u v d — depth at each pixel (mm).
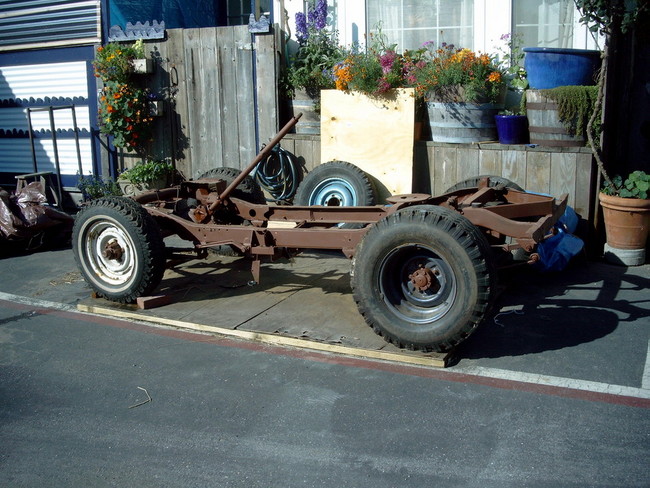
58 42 9297
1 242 7348
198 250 5719
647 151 6941
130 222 5332
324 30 7871
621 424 3561
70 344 4902
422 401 3877
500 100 7078
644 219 6176
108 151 9273
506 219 4562
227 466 3340
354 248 4883
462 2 7469
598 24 6270
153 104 8492
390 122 7156
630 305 5297
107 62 8344
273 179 7895
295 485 3172
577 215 6484
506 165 6758
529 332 4824
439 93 7047
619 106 6816
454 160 7016
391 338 4410
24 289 6234
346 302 5473
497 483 3115
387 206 5156
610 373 4145
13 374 4445
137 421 3797
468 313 4137
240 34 7910
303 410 3838
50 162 9836
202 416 3820
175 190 6285
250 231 5277
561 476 3146
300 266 6578
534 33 7281
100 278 5656
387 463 3307
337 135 7430
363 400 3920
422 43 7730
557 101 6398
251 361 4496
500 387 4008
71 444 3592
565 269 6234
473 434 3521
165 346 4797
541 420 3627
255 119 8047
